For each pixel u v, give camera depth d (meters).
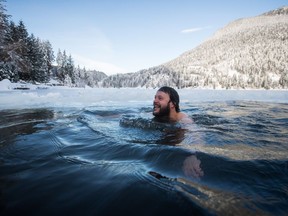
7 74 30.16
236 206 1.07
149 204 1.07
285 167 1.60
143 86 134.00
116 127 3.15
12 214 1.01
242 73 147.88
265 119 4.18
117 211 1.02
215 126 3.35
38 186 1.28
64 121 3.68
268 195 1.20
